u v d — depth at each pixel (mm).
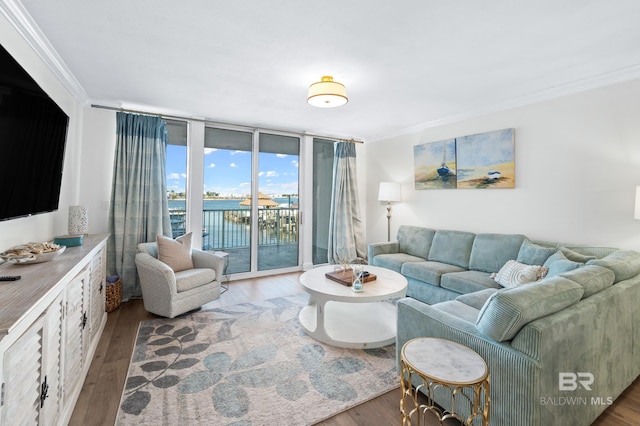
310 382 1990
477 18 1832
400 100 3334
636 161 2486
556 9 1744
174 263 3180
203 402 1780
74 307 1728
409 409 1764
